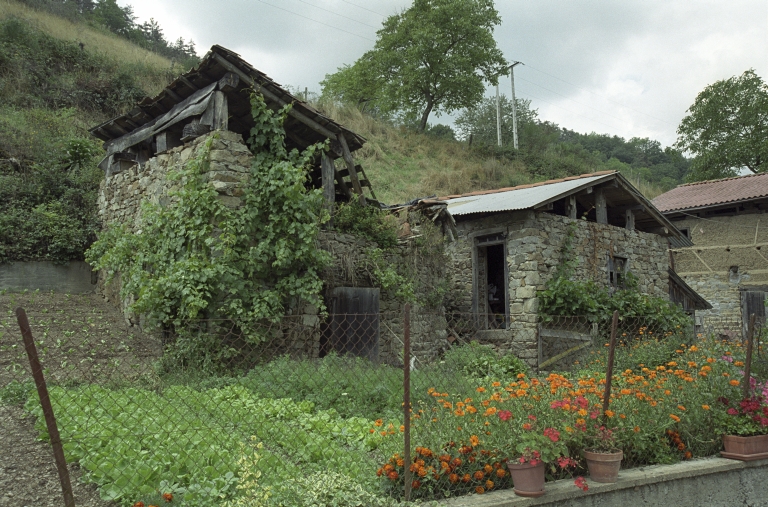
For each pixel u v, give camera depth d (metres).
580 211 14.01
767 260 17.66
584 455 4.11
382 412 5.30
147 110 9.47
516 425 3.95
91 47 21.80
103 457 3.54
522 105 41.88
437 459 3.61
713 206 18.47
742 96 24.95
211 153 7.80
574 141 60.50
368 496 3.28
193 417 4.44
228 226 7.51
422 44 30.53
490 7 32.22
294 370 5.99
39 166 11.35
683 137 26.77
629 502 4.08
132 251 8.70
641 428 4.54
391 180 23.44
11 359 6.27
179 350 6.78
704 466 4.60
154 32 45.09
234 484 3.33
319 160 10.53
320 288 7.92
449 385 5.98
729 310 18.14
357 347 8.84
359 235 9.81
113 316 8.95
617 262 13.31
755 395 5.35
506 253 11.73
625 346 9.55
